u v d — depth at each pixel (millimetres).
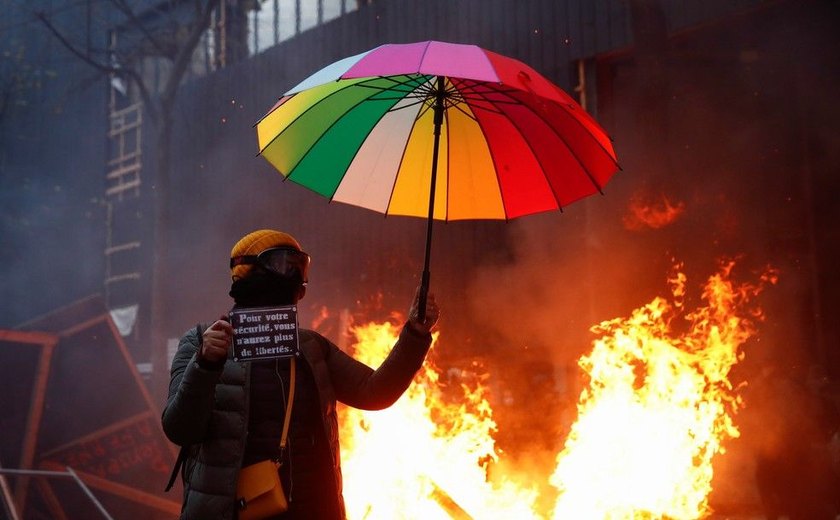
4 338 9242
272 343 2670
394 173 3559
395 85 3361
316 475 2797
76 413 9773
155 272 16109
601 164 3426
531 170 3512
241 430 2713
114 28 22031
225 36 19281
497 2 14055
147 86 21250
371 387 3025
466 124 3467
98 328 10023
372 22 16203
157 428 10203
